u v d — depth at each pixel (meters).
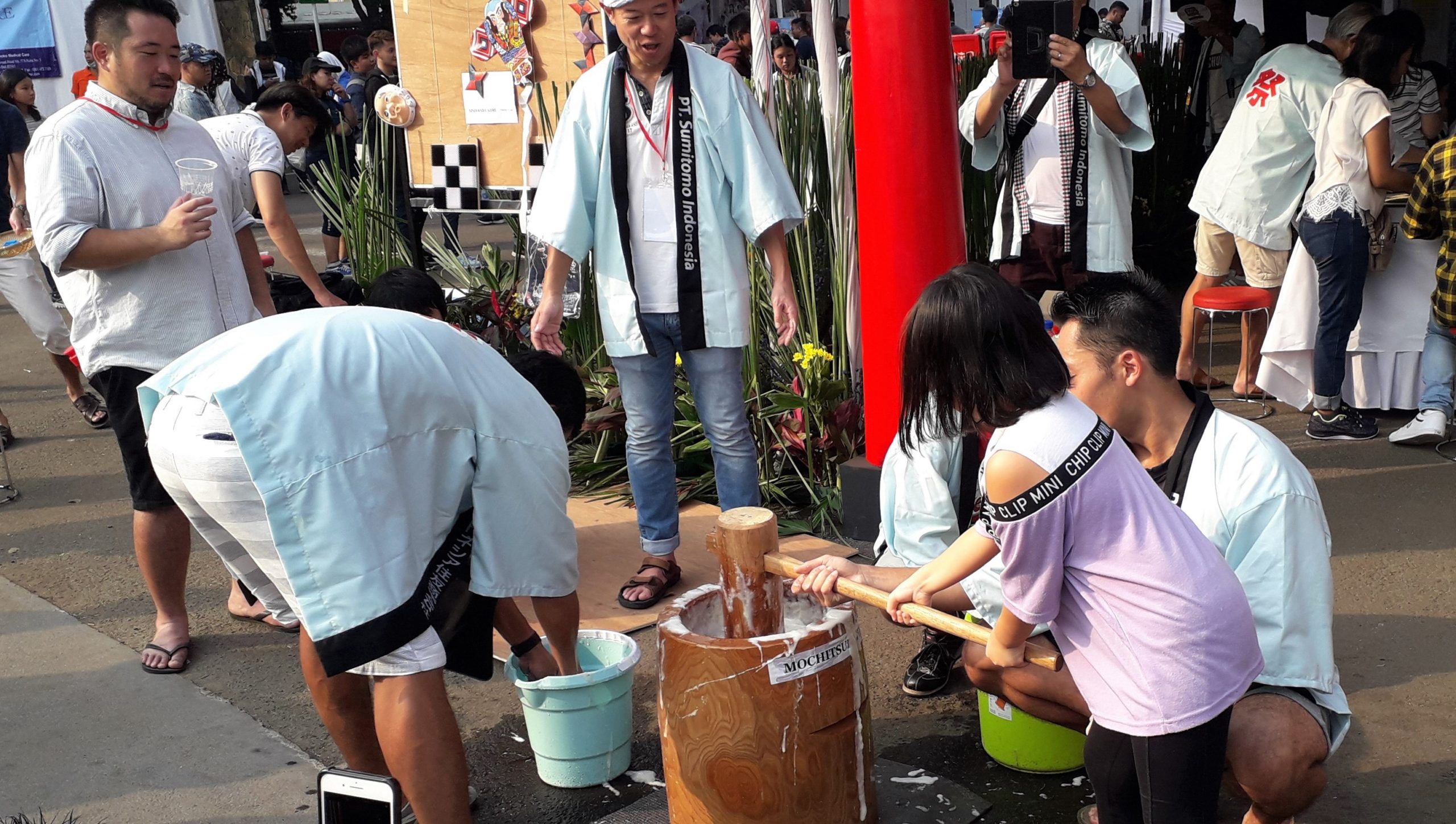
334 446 2.26
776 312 3.86
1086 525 2.00
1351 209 4.85
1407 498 4.40
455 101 5.84
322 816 2.41
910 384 2.07
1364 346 5.22
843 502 4.36
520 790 2.98
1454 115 6.48
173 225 3.40
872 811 2.60
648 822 2.77
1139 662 2.03
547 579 2.65
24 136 6.49
